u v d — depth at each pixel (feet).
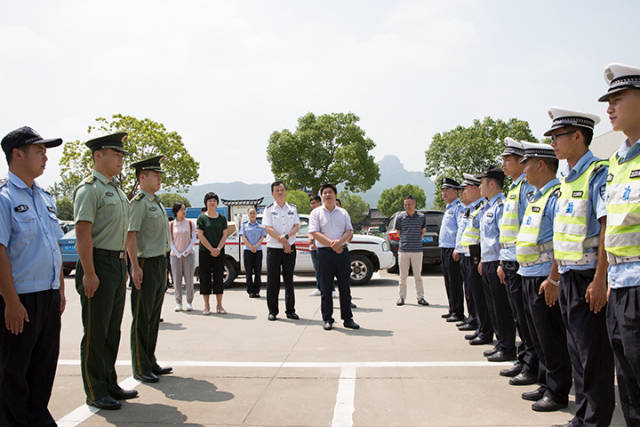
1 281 8.89
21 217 9.41
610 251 8.05
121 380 13.85
